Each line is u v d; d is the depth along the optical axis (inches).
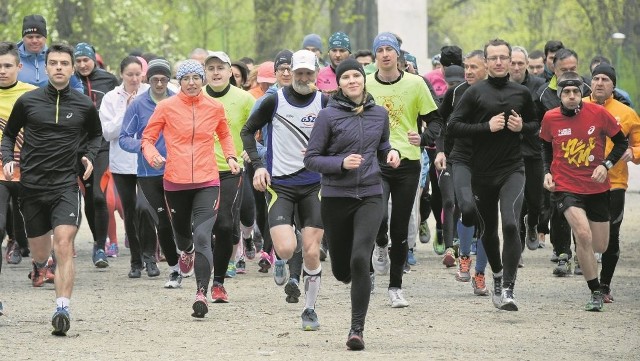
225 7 2856.8
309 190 583.2
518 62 843.4
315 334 566.6
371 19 2790.4
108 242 951.6
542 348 532.7
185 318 617.9
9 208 887.7
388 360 495.2
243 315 627.8
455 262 875.4
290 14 2817.4
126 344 538.9
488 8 3341.5
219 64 732.0
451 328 587.5
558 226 811.4
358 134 534.9
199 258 620.1
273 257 818.8
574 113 653.3
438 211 920.3
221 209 677.3
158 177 731.4
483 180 646.5
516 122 630.5
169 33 2687.0
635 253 965.8
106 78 886.4
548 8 3061.0
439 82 945.5
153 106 738.2
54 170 584.7
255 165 585.6
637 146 711.7
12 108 643.5
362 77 536.4
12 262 884.6
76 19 2266.2
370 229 527.8
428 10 3058.6
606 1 2674.7
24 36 841.5
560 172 658.8
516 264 636.7
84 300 687.1
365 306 523.8
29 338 557.6
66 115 590.6
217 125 652.1
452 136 651.5
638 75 2608.3
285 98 585.6
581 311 649.6
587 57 2876.5
